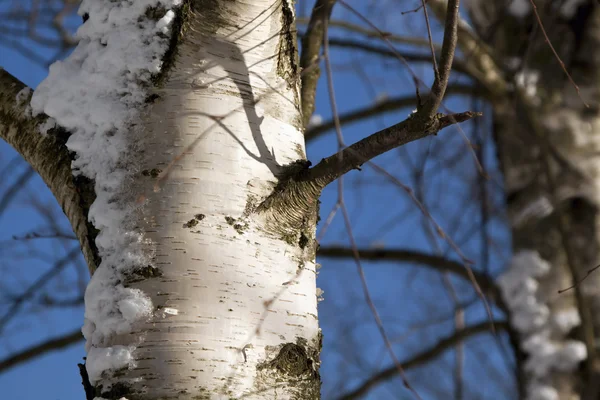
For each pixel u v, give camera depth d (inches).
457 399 214.4
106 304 86.4
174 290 85.6
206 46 97.5
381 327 86.9
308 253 95.7
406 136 92.3
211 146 92.2
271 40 101.8
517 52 236.8
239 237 89.4
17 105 103.4
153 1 98.0
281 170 95.3
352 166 94.0
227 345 84.4
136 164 91.8
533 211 221.6
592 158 221.5
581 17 230.5
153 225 88.4
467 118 92.3
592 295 209.3
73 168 95.2
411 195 95.1
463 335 235.3
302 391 88.4
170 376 82.2
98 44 99.6
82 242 93.7
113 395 82.3
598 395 190.7
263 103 97.7
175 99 94.3
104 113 94.6
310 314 93.0
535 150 227.6
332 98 86.0
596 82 228.2
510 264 221.3
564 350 205.6
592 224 215.0
